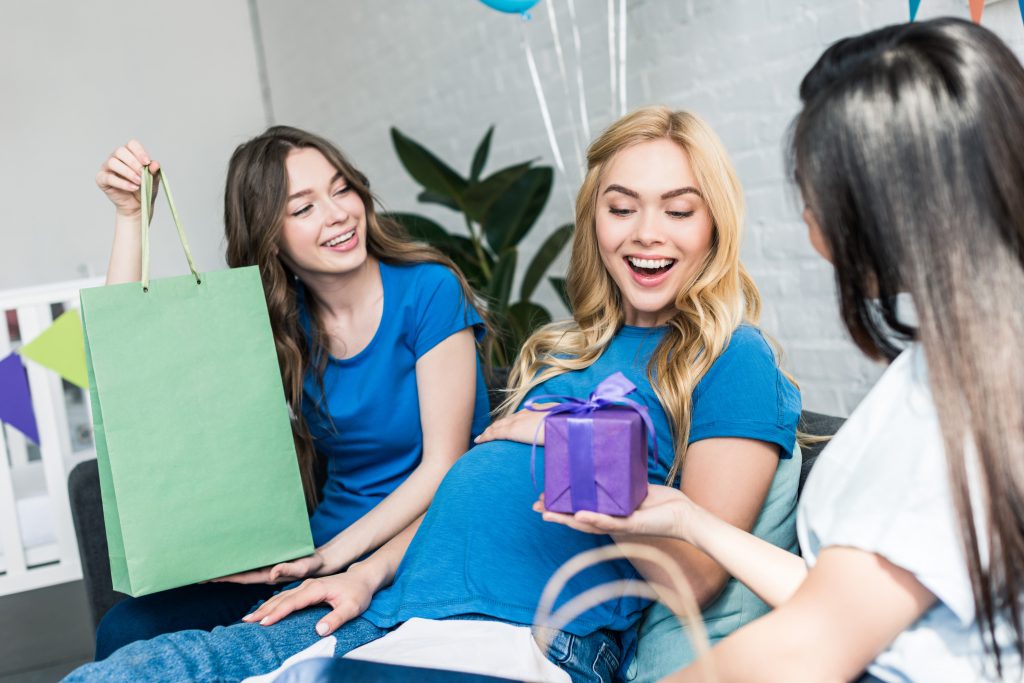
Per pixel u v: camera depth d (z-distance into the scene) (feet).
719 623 3.40
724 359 3.58
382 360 4.51
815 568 2.30
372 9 11.55
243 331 3.81
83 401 8.20
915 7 4.62
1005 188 2.10
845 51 2.33
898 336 2.42
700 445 3.50
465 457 3.89
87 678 3.19
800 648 2.23
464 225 10.46
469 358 4.58
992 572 2.12
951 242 2.10
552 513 3.00
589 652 3.37
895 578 2.19
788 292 6.57
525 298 7.41
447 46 10.27
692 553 3.28
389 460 4.68
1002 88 2.13
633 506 2.92
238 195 4.39
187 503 3.72
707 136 3.66
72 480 4.88
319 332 4.57
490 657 3.17
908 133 2.13
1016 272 2.11
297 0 13.15
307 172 4.30
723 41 6.73
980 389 2.08
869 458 2.30
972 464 2.13
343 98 12.71
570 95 8.46
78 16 13.35
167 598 4.31
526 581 3.45
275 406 3.85
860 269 2.29
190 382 3.72
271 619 3.67
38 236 13.29
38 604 7.75
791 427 3.51
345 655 3.25
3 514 5.83
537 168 7.50
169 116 13.96
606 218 3.78
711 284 3.72
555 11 8.45
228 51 14.30
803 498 2.52
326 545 4.18
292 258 4.43
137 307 3.65
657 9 7.27
